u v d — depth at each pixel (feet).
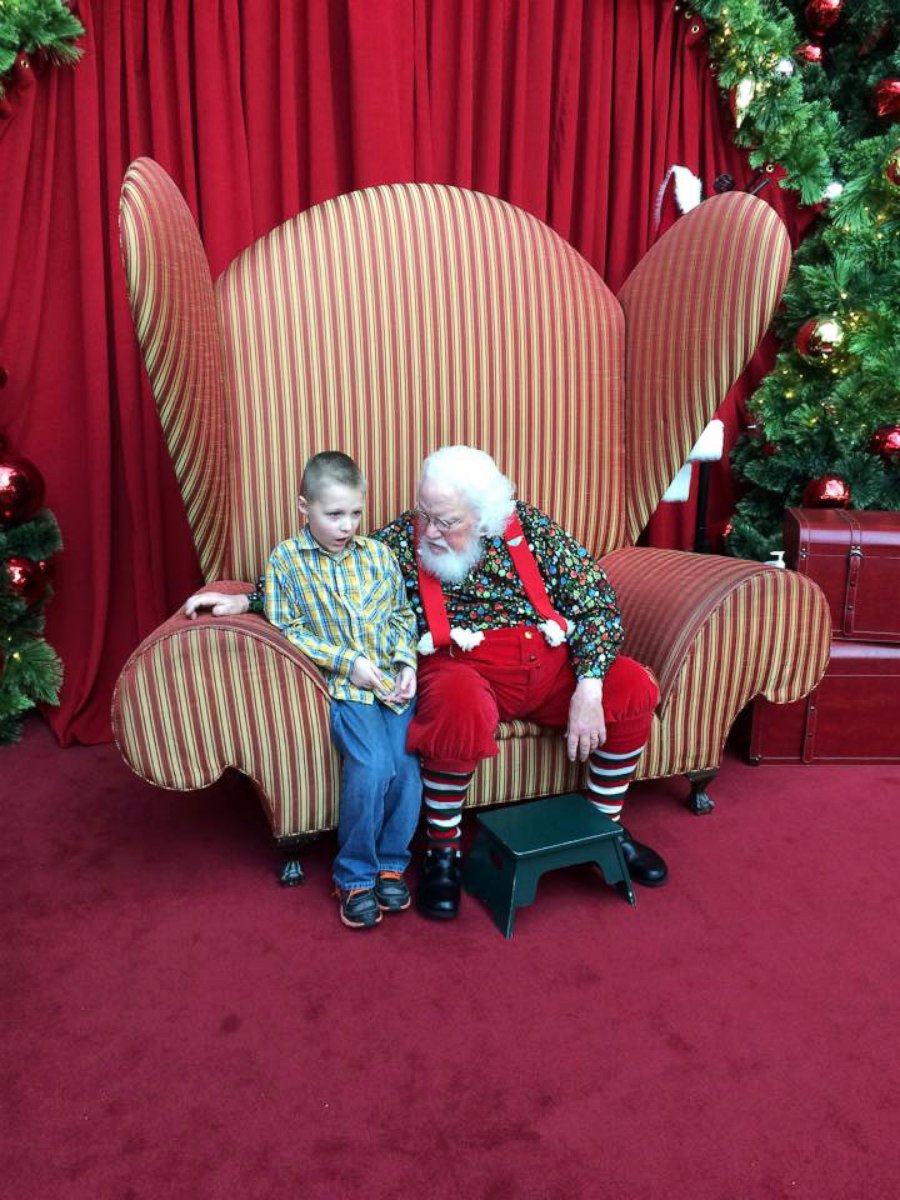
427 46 9.93
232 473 8.20
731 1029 5.44
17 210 9.04
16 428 9.49
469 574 6.97
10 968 6.01
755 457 11.79
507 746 7.20
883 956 6.12
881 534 8.66
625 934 6.38
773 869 7.21
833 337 10.25
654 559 8.43
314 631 6.72
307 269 8.30
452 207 8.79
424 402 8.59
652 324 8.86
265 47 9.42
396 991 5.80
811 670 7.72
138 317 6.41
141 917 6.58
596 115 10.43
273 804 6.57
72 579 9.96
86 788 8.70
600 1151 4.58
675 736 7.52
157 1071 5.12
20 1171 4.47
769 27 10.21
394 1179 4.42
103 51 9.11
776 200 11.39
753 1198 4.30
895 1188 4.36
